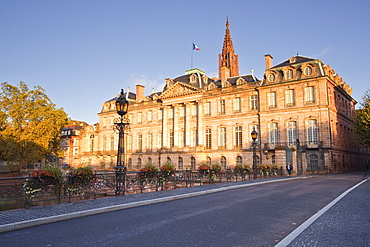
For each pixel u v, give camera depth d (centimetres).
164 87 6681
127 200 1502
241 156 5162
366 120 4206
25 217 1065
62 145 8800
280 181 2791
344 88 5638
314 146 4378
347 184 2420
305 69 4609
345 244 751
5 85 5034
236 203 1430
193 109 5888
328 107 4359
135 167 6688
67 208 1263
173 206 1383
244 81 5384
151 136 6588
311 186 2244
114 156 7150
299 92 4634
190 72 6456
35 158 4938
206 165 2702
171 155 5984
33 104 5169
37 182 1361
